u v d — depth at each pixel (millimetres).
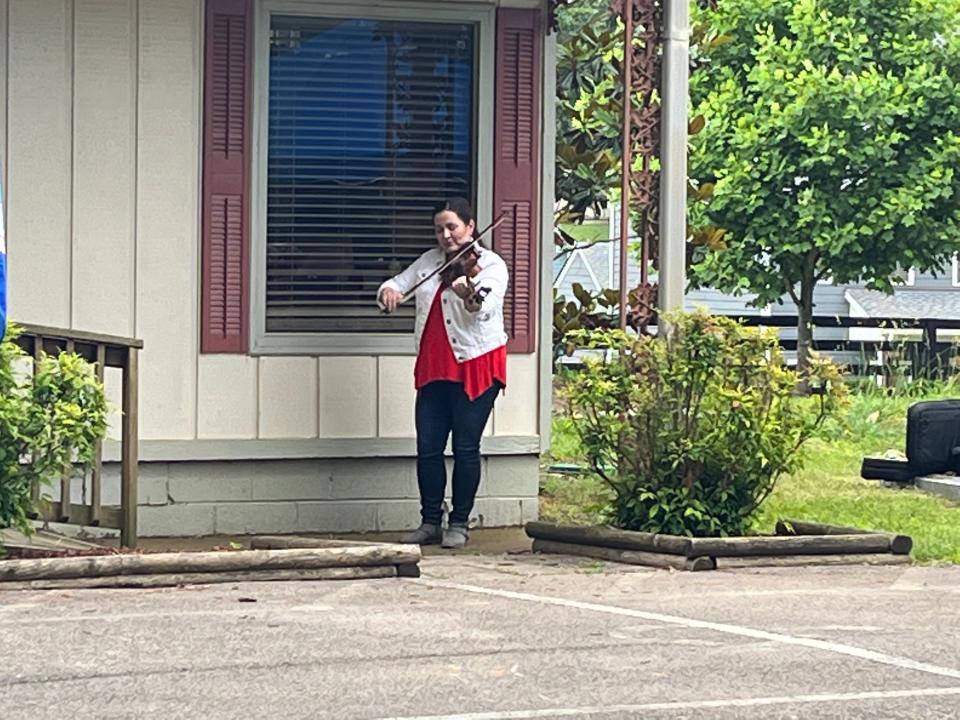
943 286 35594
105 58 10633
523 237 11266
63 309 10609
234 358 10844
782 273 25984
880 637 7332
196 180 10781
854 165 24875
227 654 6781
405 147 11188
